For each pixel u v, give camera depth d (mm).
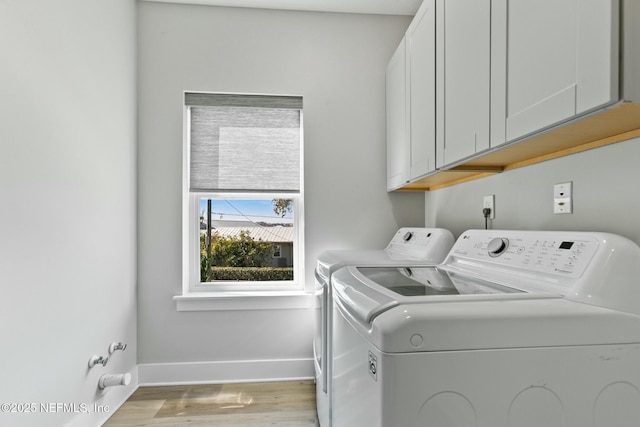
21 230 1265
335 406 1246
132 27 2213
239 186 2396
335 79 2412
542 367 734
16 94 1247
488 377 721
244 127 2406
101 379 1785
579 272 843
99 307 1799
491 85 1097
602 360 749
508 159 1326
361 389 862
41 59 1379
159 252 2295
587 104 736
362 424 851
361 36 2430
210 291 2434
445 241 1667
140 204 2283
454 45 1349
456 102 1336
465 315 725
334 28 2414
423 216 2465
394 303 779
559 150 1162
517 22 965
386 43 2441
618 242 850
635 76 688
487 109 1122
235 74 2350
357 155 2422
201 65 2328
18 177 1254
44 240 1386
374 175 2432
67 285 1530
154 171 2293
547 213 1251
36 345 1337
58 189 1476
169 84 2309
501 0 1037
